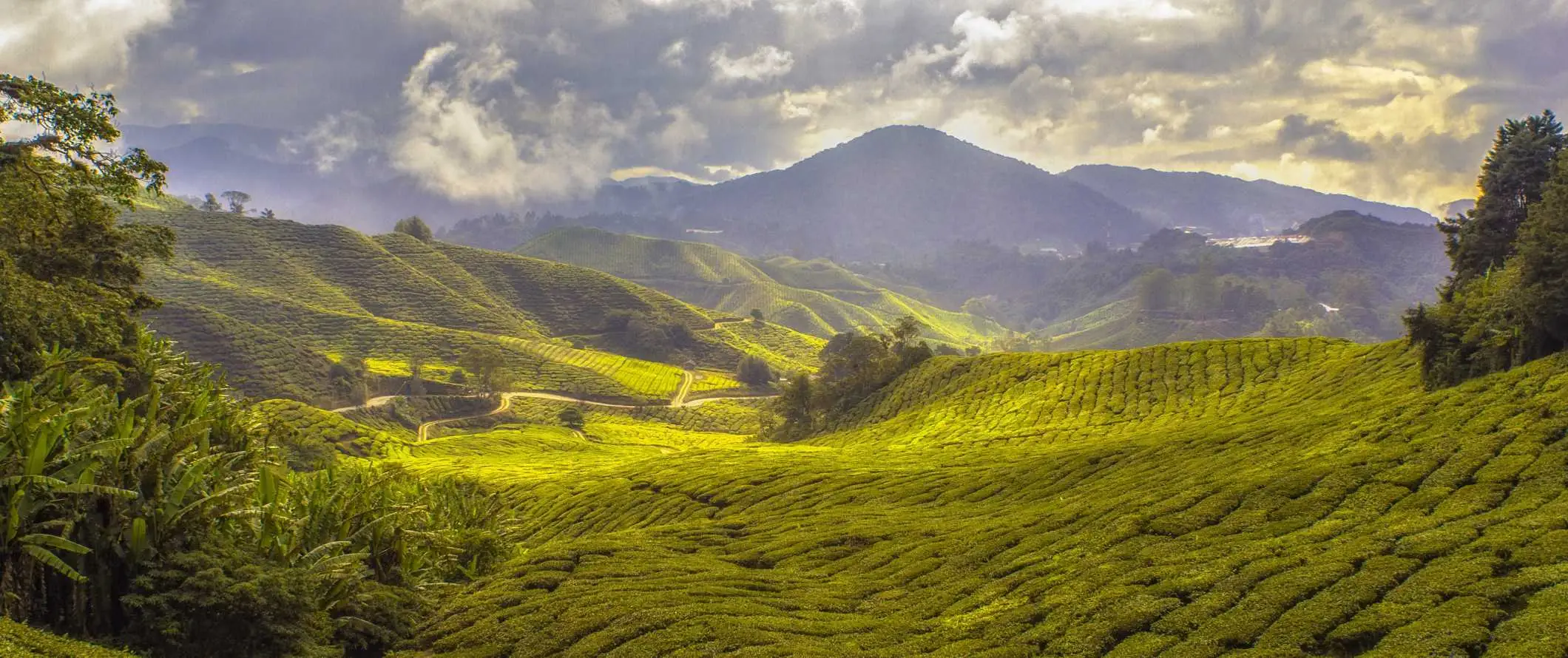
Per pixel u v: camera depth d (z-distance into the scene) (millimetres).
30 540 27016
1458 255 100750
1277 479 44125
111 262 56031
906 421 133375
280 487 42031
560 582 46438
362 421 176875
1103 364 125438
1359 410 60125
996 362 144750
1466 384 54375
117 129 46344
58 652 23828
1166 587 33344
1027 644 31453
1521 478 37094
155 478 31750
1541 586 26562
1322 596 29453
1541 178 91688
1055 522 47031
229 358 178625
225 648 30562
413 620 41000
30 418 28594
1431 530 33000
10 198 41844
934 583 42250
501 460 137250
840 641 34625
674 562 49500
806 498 68500
